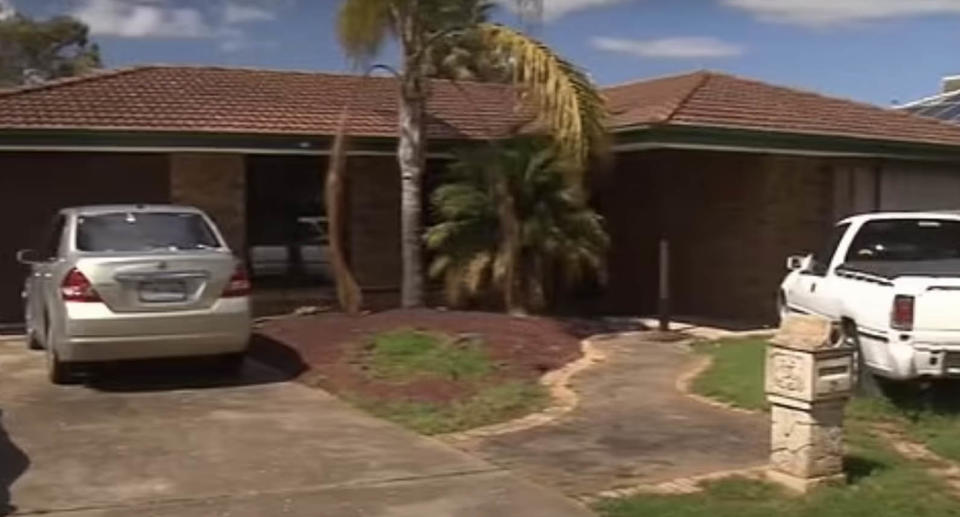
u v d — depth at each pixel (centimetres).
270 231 1803
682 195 1828
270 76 2009
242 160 1773
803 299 1212
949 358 1003
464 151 1628
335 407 1071
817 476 778
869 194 1925
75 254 1148
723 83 1956
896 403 1045
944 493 778
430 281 1673
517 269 1566
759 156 1830
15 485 789
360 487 785
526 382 1177
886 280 1047
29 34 4619
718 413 1044
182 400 1102
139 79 1861
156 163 1723
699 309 1828
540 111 1475
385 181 1877
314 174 1833
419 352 1248
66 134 1549
